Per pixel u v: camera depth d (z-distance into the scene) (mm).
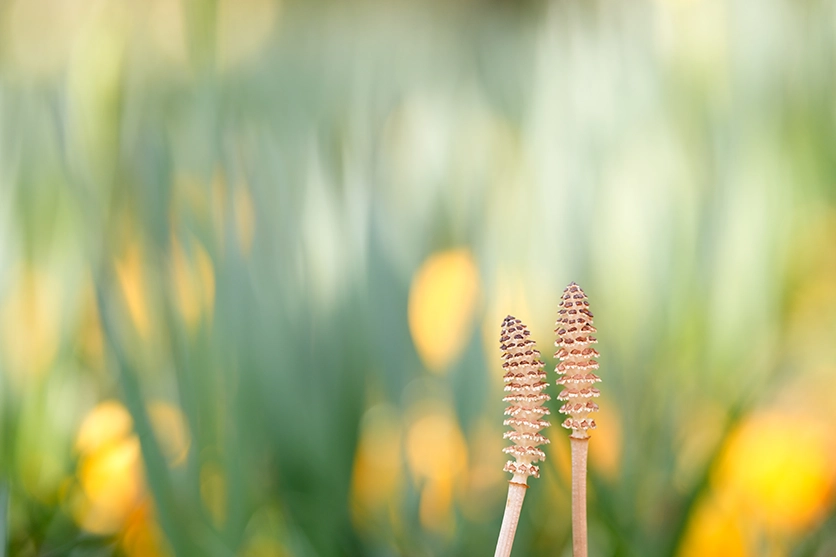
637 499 565
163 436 564
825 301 699
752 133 702
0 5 871
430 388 633
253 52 1306
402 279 636
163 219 602
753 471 579
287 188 646
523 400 434
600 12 827
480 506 577
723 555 553
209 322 581
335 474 583
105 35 714
